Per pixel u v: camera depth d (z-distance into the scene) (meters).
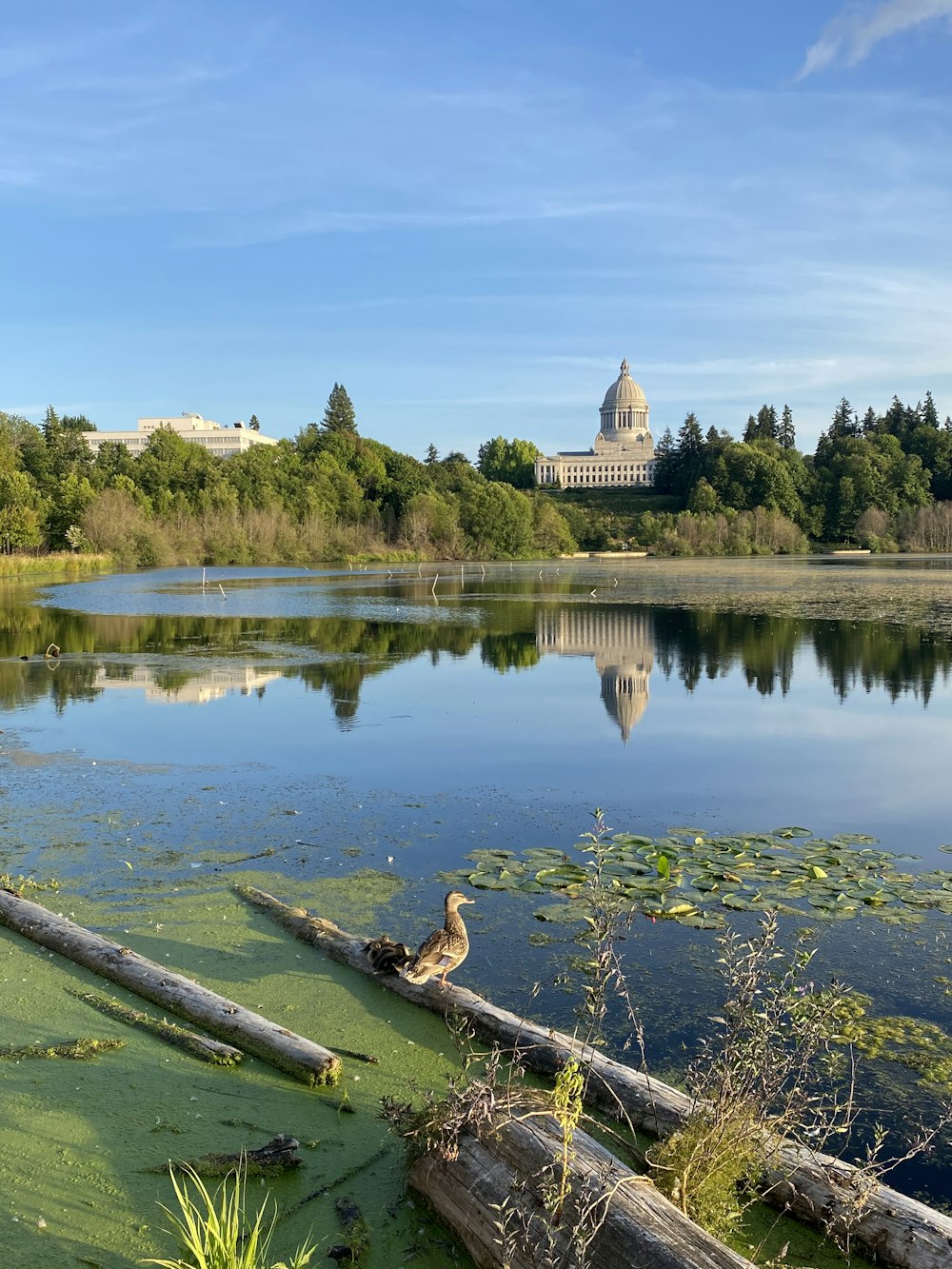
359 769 14.40
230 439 192.88
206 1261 4.14
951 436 151.88
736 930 8.65
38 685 21.77
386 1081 6.23
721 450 144.00
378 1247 4.79
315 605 44.03
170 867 10.24
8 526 69.06
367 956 7.84
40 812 12.20
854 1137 5.80
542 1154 4.74
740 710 18.89
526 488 181.88
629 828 11.70
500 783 13.68
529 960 8.03
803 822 11.98
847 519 132.88
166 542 83.31
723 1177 4.93
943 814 12.33
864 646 27.67
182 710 18.97
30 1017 6.99
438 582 62.72
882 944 8.39
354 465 125.81
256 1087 6.14
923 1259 4.68
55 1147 5.44
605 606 42.03
